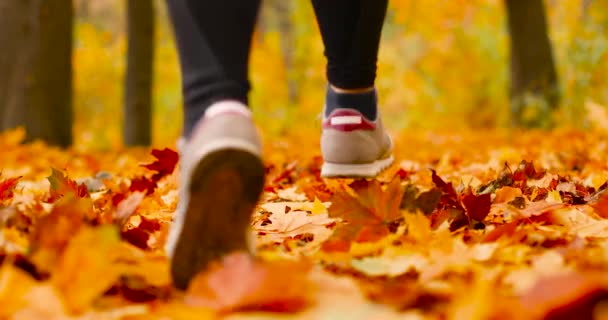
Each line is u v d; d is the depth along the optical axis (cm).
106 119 2861
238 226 144
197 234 143
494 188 306
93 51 2739
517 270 149
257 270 115
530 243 188
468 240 200
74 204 153
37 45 1067
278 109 2541
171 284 149
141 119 1323
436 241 177
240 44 157
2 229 172
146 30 1322
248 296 113
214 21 155
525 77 1315
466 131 1853
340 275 155
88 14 2862
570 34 1268
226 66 155
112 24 2877
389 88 2512
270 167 438
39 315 113
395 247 171
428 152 823
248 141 142
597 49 1073
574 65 1102
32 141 1053
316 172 415
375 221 189
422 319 107
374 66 244
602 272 139
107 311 127
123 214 189
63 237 144
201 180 139
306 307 115
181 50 159
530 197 283
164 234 189
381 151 257
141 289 141
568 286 98
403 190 211
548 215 220
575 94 1098
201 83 154
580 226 208
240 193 141
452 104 2266
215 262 137
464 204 222
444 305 119
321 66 2411
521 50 1323
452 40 2261
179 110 2869
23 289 119
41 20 1070
